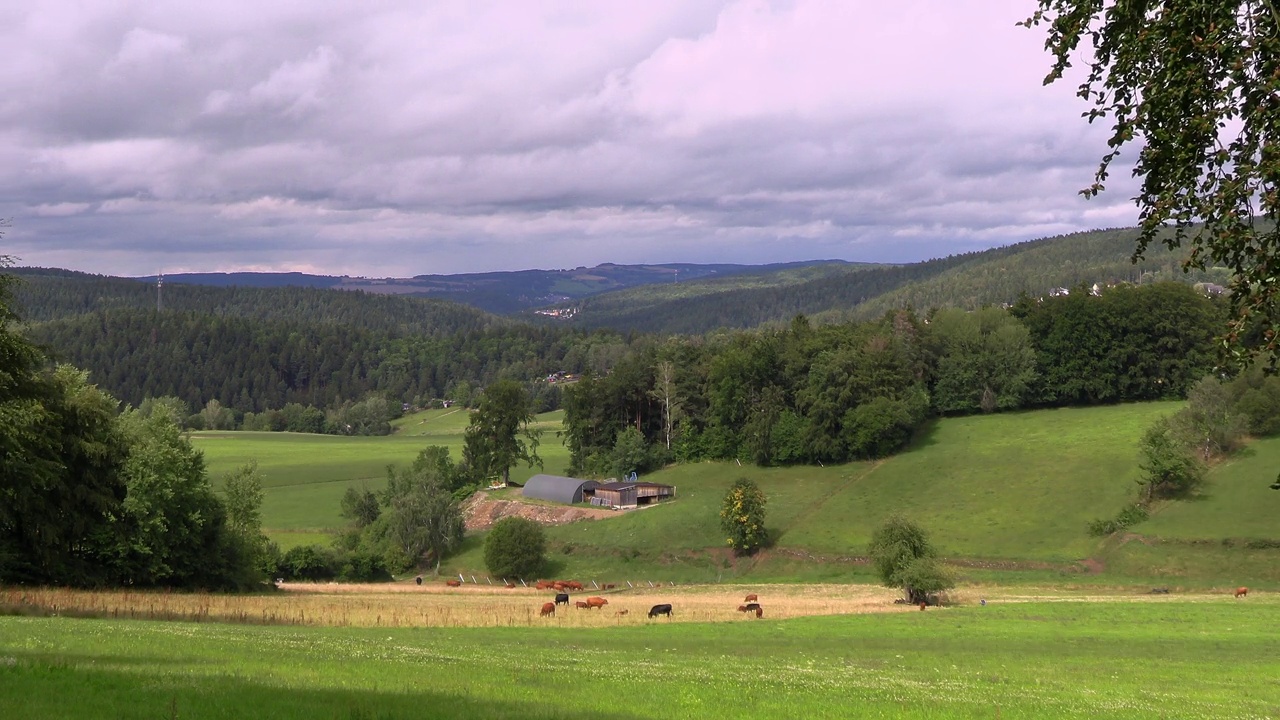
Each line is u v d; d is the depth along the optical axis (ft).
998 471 427.33
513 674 87.15
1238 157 46.47
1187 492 364.17
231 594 238.68
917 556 264.93
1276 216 44.80
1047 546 344.49
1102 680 116.67
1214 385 399.65
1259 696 104.12
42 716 52.65
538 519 451.94
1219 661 145.48
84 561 217.15
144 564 224.53
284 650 99.35
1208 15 45.85
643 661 116.88
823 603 263.49
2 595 171.42
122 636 103.24
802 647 159.84
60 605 162.20
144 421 235.40
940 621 214.48
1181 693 104.42
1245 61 44.24
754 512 380.17
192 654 88.69
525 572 380.58
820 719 69.67
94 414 218.38
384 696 66.13
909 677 111.34
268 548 349.41
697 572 374.43
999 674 120.78
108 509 217.15
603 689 79.51
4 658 73.46
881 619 218.59
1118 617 219.61
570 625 195.62
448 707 63.21
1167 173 48.98
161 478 222.28
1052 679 115.65
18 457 162.20
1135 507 355.77
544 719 61.41
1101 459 416.67
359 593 281.54
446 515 418.10
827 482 457.68
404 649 112.57
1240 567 304.91
